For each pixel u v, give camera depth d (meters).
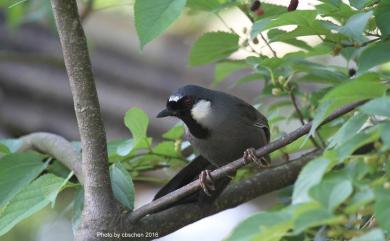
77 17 7.25
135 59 16.23
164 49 16.39
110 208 7.72
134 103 15.71
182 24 16.98
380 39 7.12
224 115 10.02
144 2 6.41
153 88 16.00
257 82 15.48
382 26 6.80
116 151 8.74
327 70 8.78
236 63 9.66
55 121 15.66
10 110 15.53
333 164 5.24
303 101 9.51
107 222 7.67
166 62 16.27
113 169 8.00
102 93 15.76
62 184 7.74
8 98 15.69
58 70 15.82
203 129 10.02
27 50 17.00
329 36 7.40
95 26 16.30
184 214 8.27
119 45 16.22
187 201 8.38
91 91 7.52
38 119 15.56
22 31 16.92
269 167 9.09
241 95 15.50
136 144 8.74
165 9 6.40
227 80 15.77
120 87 15.95
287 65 8.70
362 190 4.96
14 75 15.57
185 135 10.23
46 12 12.69
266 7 8.69
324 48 8.59
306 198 4.89
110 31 16.30
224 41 9.00
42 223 15.92
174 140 9.66
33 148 9.59
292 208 4.77
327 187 4.77
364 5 7.02
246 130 10.11
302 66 8.78
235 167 8.12
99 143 7.66
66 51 7.38
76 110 7.62
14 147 9.48
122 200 7.84
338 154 5.17
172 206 8.28
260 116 10.23
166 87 16.00
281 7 8.65
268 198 15.31
